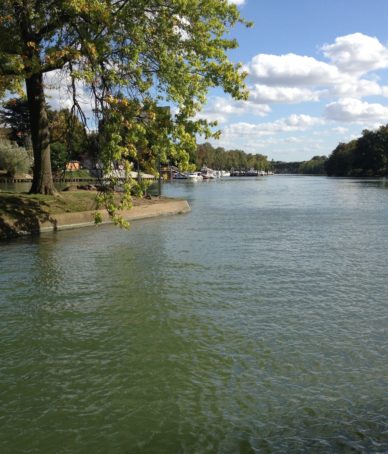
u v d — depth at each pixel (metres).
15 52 22.20
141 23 20.67
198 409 7.03
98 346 9.30
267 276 14.66
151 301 12.11
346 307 11.55
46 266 16.11
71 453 6.12
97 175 20.11
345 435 6.34
